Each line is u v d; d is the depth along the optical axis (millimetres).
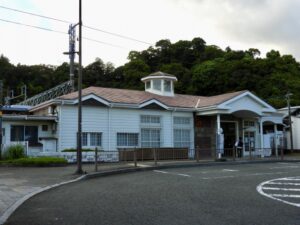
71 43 28203
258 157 29281
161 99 30234
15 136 23891
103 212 7969
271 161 25641
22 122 24078
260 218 7199
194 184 12891
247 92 29562
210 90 48938
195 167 21141
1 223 7090
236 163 23953
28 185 12859
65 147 23984
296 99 45219
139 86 47219
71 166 20266
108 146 25531
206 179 14531
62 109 24109
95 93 26797
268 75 48781
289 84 46875
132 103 26422
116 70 53688
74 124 24516
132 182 13727
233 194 10445
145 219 7199
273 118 34156
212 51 55094
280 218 7191
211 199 9578
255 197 9875
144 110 27500
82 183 13758
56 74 58844
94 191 11375
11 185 12836
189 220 7070
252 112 29922
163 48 55688
